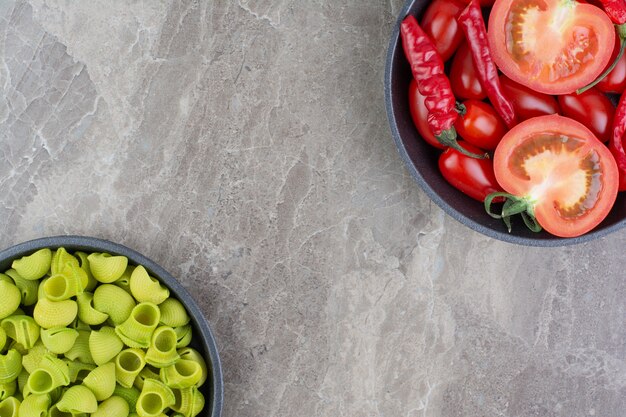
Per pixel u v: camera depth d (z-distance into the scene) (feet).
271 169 2.34
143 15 2.32
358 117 2.34
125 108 2.33
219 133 2.34
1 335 2.10
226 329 2.34
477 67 2.04
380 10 2.32
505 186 2.06
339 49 2.33
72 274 2.11
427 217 2.35
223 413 2.34
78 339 2.13
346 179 2.34
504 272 2.37
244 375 2.34
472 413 2.38
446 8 2.08
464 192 2.16
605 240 2.37
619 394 2.39
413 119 2.14
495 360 2.38
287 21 2.33
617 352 2.39
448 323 2.37
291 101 2.34
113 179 2.33
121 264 2.13
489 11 2.13
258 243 2.35
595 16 2.02
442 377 2.37
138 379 2.15
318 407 2.35
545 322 2.38
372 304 2.36
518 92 2.09
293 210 2.35
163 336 2.14
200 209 2.34
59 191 2.33
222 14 2.33
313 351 2.35
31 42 2.32
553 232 2.07
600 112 2.09
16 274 2.17
